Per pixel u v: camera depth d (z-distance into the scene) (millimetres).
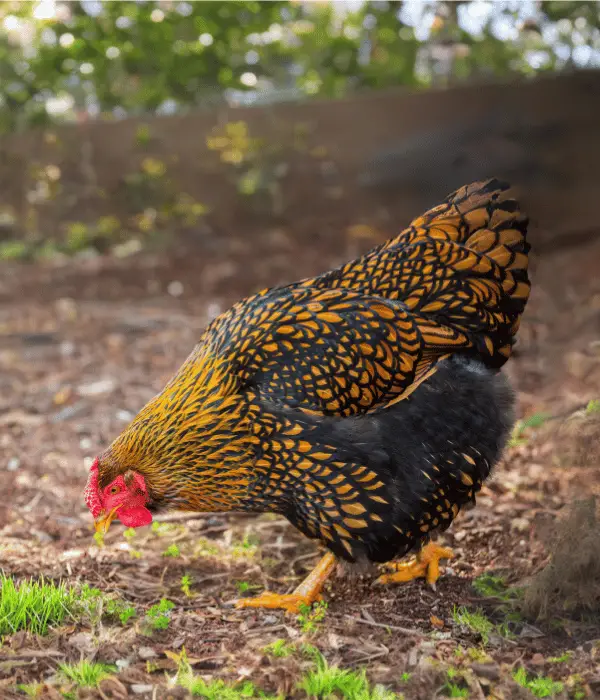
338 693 1045
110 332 2357
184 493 1153
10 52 3498
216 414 1131
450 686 1056
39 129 3561
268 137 3408
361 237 3211
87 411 1786
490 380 1184
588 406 1477
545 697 1044
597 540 1179
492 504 1392
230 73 3406
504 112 3018
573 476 1420
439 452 1146
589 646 1126
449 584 1243
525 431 1576
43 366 2066
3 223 3609
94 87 3447
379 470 1129
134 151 3510
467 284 1195
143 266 3119
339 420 1131
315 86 3576
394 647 1118
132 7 3275
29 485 1503
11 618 1121
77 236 3494
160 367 2057
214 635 1138
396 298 1198
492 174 3014
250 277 2908
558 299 2193
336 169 3340
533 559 1270
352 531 1141
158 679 1060
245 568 1284
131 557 1294
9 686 1038
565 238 2693
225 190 3461
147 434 1146
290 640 1130
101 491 1154
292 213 3396
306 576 1270
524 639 1148
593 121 2879
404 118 3217
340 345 1135
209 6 3244
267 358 1137
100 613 1150
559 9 2898
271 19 3357
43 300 2760
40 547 1318
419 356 1149
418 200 3221
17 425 1724
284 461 1125
